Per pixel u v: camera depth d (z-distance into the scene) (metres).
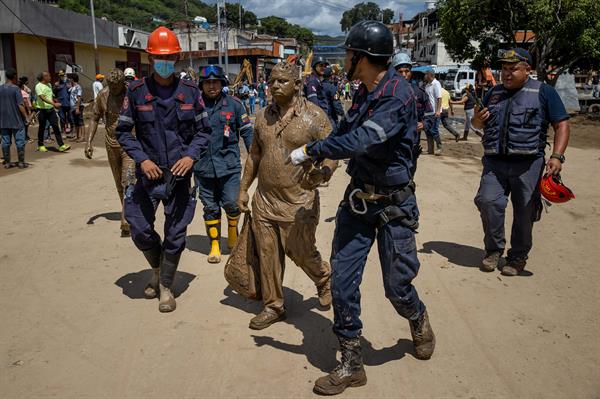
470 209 7.87
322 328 4.17
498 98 5.07
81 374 3.48
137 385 3.37
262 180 4.01
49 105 13.30
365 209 3.22
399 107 2.95
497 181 5.18
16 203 8.09
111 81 5.87
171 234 4.37
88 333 4.04
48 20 26.81
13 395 3.25
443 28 22.58
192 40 58.34
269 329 4.14
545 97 4.89
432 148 13.57
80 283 5.00
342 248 3.29
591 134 18.89
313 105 4.00
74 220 7.12
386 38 3.07
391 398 3.23
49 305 4.52
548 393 3.29
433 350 3.69
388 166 3.16
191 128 4.35
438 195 8.75
